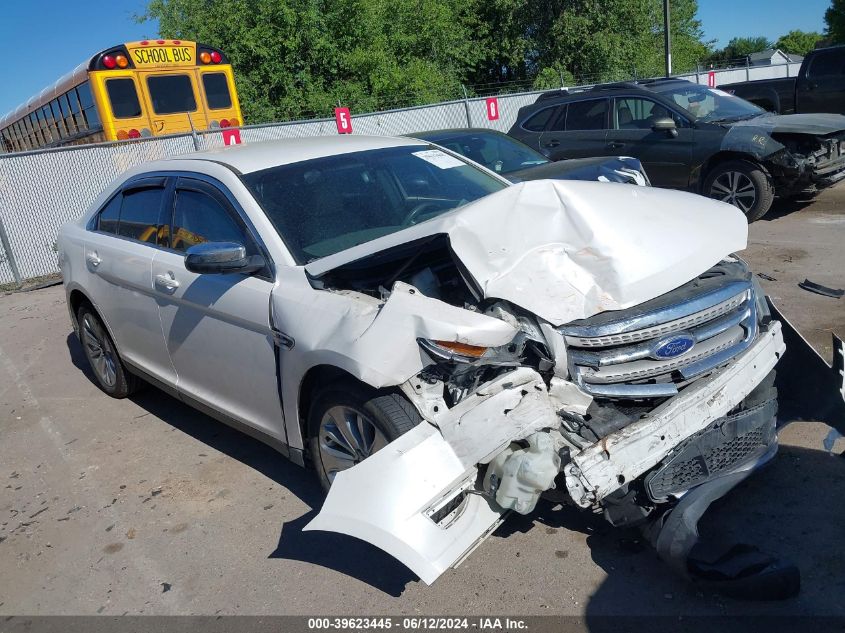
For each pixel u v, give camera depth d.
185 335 4.07
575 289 2.94
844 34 47.44
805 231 8.30
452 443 2.72
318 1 19.80
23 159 10.88
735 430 3.13
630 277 2.93
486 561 3.12
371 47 20.62
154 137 12.11
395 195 4.08
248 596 3.09
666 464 2.86
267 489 3.95
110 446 4.71
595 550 3.10
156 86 13.65
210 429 4.82
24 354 6.99
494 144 8.25
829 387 3.58
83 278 5.10
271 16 19.31
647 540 2.94
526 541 3.21
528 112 11.20
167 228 4.28
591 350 2.89
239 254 3.38
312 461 3.47
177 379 4.37
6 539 3.74
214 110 14.51
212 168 4.04
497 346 2.76
